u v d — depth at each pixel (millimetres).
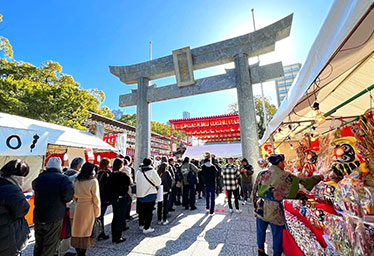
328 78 2324
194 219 4465
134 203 6777
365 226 1375
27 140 4289
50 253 2123
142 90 8367
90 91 24141
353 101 3521
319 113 2564
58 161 2457
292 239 2434
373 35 1466
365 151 1904
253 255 2674
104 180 3461
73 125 11312
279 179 2316
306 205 2408
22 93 9328
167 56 8164
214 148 13719
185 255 2713
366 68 2449
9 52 12406
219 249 2879
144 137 7973
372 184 1702
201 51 7469
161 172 4496
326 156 2574
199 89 7477
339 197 1640
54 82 14781
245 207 5598
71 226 2627
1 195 1664
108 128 24641
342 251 1549
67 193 2215
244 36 6891
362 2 896
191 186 5539
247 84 6645
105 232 3764
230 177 5117
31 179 5223
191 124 16219
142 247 2992
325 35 1228
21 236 1789
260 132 15148
